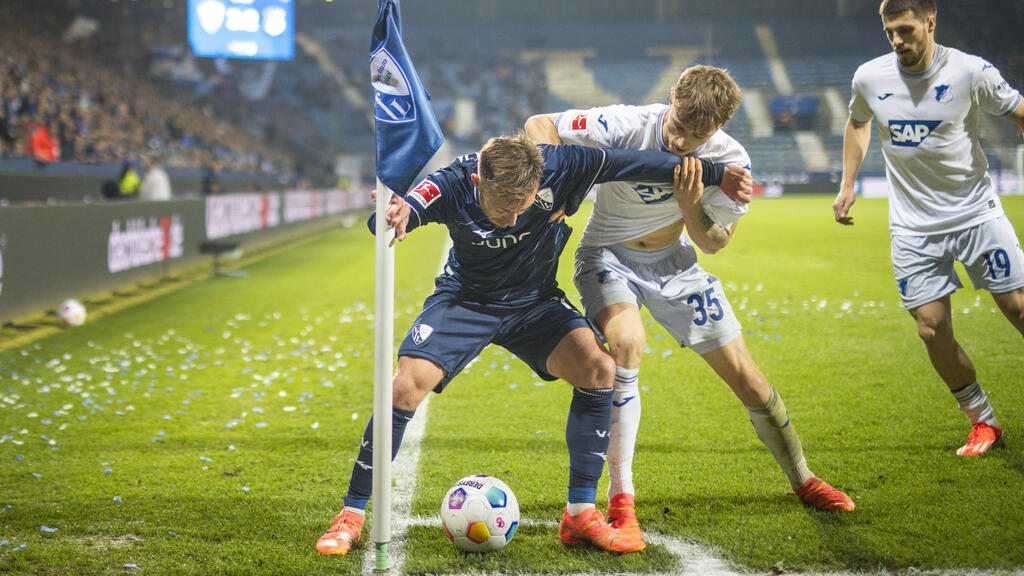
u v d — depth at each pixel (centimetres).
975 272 390
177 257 1308
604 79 4544
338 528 310
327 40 4741
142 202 1172
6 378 617
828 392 533
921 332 402
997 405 485
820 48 4603
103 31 3259
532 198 282
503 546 307
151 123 2519
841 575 283
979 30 3725
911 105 382
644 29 4834
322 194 2488
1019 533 311
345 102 4331
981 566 286
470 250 303
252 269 1367
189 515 347
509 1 4912
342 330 815
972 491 355
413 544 315
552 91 4472
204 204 1431
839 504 338
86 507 357
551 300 323
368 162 4003
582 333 309
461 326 310
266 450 440
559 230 317
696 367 618
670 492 367
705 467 399
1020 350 627
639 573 288
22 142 1659
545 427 474
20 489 380
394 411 302
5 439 459
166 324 856
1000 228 384
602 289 332
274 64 4503
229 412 519
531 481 384
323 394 565
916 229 398
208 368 651
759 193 3347
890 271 1170
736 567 290
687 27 4797
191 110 3120
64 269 948
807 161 3806
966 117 378
